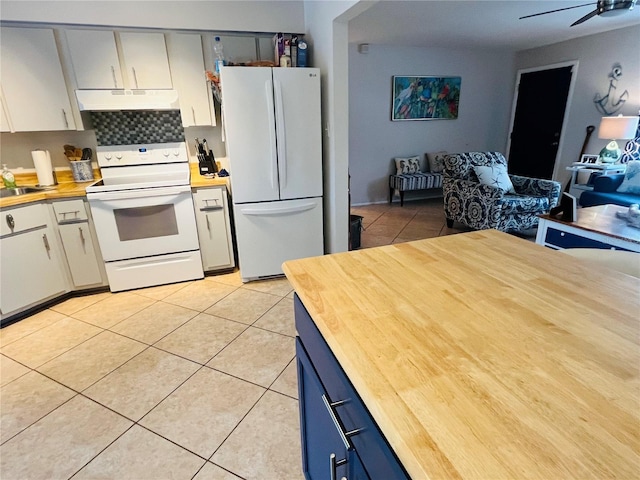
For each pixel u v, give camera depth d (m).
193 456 1.44
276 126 2.67
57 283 2.66
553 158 5.58
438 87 5.70
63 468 1.40
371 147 5.65
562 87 5.27
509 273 1.01
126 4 2.63
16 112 2.56
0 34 2.41
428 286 0.94
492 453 0.47
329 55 2.62
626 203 3.62
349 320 0.79
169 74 2.84
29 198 2.42
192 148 3.25
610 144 4.48
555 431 0.49
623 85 4.53
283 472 1.36
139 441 1.51
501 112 6.23
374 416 0.56
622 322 0.75
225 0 2.82
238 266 3.33
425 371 0.62
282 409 1.67
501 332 0.73
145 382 1.86
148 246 2.83
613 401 0.54
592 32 4.64
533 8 3.50
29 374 1.94
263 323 2.39
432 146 6.01
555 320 0.77
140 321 2.44
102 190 2.58
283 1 2.96
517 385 0.58
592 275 0.99
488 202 3.72
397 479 0.54
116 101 2.65
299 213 2.93
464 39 4.90
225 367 1.96
